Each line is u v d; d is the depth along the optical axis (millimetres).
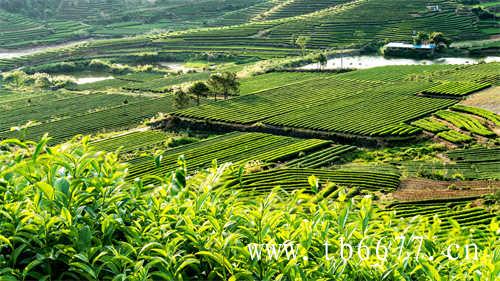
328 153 132000
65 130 169750
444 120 151875
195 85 183750
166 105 191125
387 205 96188
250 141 143000
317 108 168125
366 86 194125
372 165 123938
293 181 108438
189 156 132875
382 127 146000
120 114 183375
